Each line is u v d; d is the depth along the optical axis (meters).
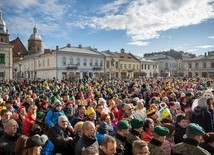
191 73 94.62
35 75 73.62
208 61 90.06
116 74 74.75
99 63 70.25
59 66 62.28
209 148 4.57
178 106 9.55
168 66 102.00
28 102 10.80
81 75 66.00
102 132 6.58
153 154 4.66
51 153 5.57
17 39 95.50
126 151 5.22
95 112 7.93
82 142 5.13
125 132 5.36
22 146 4.53
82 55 66.19
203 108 6.94
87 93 16.06
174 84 23.77
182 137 5.68
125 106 8.19
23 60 82.62
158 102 10.72
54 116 7.71
